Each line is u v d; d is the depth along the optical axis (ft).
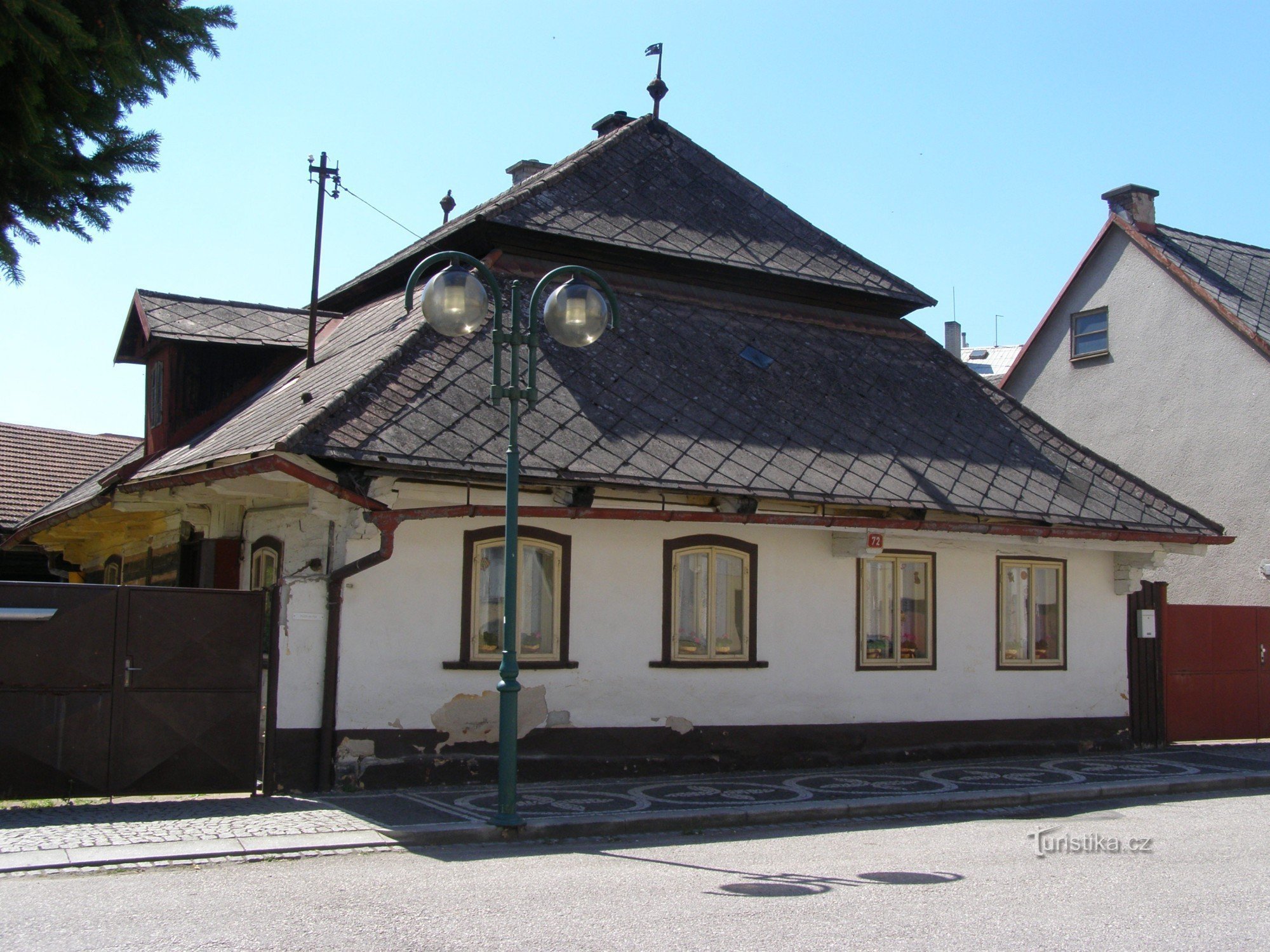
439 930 21.16
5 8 28.17
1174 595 73.46
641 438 42.91
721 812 34.30
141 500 48.47
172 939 20.31
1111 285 80.38
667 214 56.49
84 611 33.91
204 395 54.19
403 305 51.70
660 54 63.46
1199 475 73.15
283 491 40.78
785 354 53.42
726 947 20.22
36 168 31.22
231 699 35.81
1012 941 20.99
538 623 41.75
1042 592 53.62
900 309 61.11
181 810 33.06
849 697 47.47
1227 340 72.49
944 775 44.57
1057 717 52.90
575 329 31.94
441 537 39.86
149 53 32.09
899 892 24.85
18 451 91.25
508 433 39.73
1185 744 56.95
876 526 45.39
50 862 26.40
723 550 45.37
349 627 38.04
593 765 41.81
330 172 51.34
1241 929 22.04
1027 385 85.61
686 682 43.93
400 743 38.52
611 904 23.32
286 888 24.62
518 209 51.31
